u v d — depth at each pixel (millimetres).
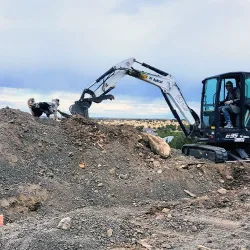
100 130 11625
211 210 8633
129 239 6512
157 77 13211
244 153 12133
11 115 11289
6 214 7984
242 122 11719
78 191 9109
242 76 11664
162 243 6414
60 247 5973
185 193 9773
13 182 8820
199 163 11086
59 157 10234
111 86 12609
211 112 12391
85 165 10148
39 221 7469
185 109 13391
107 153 10750
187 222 7570
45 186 8898
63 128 11555
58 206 8516
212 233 7020
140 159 10914
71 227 6645
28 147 10148
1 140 9867
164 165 10789
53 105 12859
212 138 12148
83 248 6008
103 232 6590
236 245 6340
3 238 6395
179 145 16188
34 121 11648
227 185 10484
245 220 7871
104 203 8883
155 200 9297
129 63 12820
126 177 10000
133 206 8875
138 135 11828
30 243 6043
